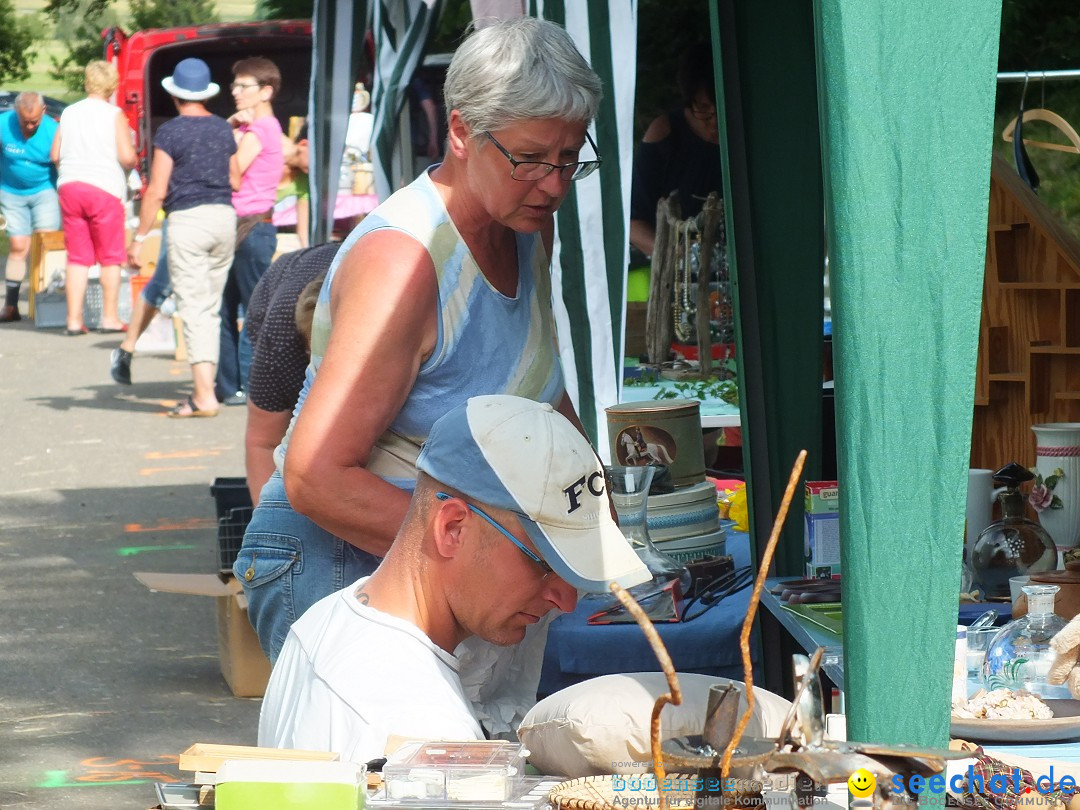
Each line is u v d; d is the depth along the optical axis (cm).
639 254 2545
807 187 1209
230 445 3734
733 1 1197
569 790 603
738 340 1209
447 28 4903
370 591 784
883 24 630
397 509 934
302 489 924
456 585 757
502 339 985
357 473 928
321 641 774
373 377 921
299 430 923
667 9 4344
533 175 910
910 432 641
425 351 951
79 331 5744
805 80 1206
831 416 1248
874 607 647
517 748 647
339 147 2684
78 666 2070
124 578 2564
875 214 634
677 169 2519
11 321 6197
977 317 634
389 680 738
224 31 5259
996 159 1438
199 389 4100
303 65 5297
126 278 5828
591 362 1677
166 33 5316
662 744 573
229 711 1866
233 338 4244
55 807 1523
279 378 1438
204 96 3875
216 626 2188
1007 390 1438
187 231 3950
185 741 1747
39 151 6034
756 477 1207
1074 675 793
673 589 1102
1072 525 1153
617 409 1302
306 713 745
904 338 637
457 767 612
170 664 2078
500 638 768
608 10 1591
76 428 3988
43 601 2427
